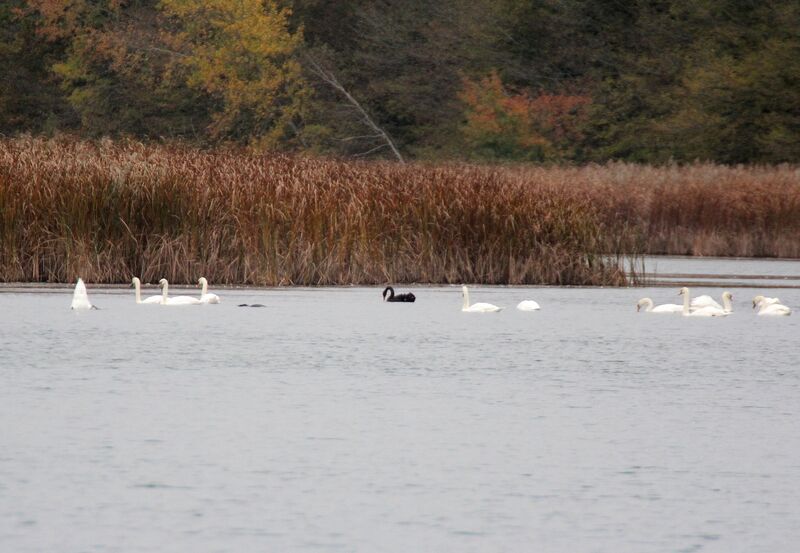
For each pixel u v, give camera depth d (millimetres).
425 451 23375
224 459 22609
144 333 39188
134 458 22609
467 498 20422
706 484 21359
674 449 23703
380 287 54562
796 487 21219
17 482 21016
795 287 58219
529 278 56938
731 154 112562
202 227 53812
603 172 82562
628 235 60562
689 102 116000
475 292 53312
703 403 28266
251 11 116750
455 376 31672
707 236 76250
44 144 56812
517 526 19047
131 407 27078
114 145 57344
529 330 41094
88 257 52625
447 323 42719
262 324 41750
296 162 58562
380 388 29812
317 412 26781
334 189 56000
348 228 55125
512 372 32375
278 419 26016
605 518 19469
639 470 22203
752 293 55375
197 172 54938
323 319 43375
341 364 33438
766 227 75688
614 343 38188
